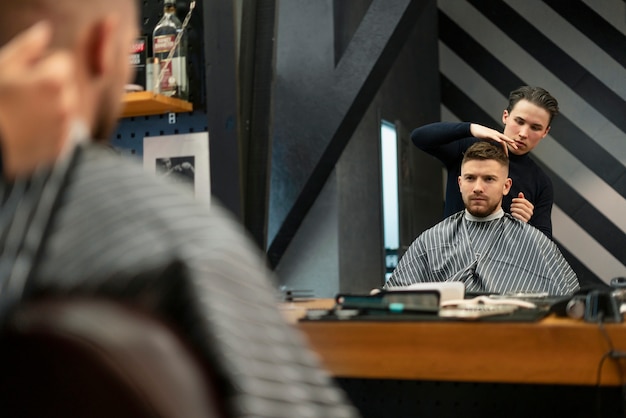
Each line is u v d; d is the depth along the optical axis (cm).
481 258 282
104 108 46
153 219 39
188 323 36
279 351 39
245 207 215
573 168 638
